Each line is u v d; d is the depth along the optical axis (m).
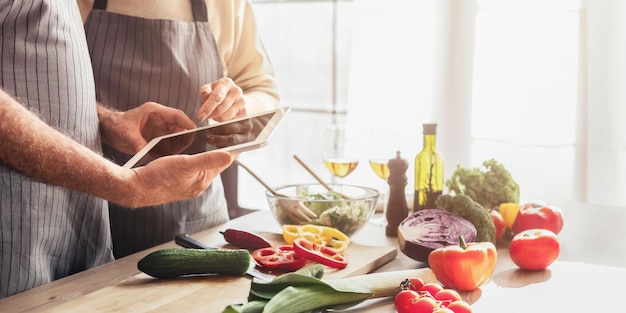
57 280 1.50
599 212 1.99
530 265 1.49
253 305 1.18
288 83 3.84
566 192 2.85
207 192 2.12
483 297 1.35
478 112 2.97
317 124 3.79
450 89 3.01
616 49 2.66
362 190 1.82
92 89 1.71
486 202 1.80
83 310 1.27
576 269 1.51
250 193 4.09
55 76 1.59
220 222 2.19
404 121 3.13
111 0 2.00
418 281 1.31
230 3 2.15
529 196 2.89
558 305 1.30
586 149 2.80
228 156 1.45
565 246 1.69
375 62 3.16
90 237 1.72
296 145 3.88
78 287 1.45
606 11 2.66
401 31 3.09
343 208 1.67
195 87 2.07
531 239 1.49
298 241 1.54
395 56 3.12
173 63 2.03
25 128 1.35
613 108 2.69
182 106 2.06
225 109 1.80
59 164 1.38
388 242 1.76
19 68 1.53
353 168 1.99
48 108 1.58
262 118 1.64
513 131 2.92
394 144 1.81
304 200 1.68
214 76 2.11
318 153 3.81
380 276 1.33
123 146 1.81
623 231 1.80
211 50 2.10
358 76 3.21
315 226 1.67
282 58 3.83
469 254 1.36
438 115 3.05
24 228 1.53
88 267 1.72
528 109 2.88
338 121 3.70
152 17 2.02
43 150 1.37
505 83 2.91
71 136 1.63
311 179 3.87
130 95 2.01
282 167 3.95
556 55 2.81
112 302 1.31
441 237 1.52
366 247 1.64
